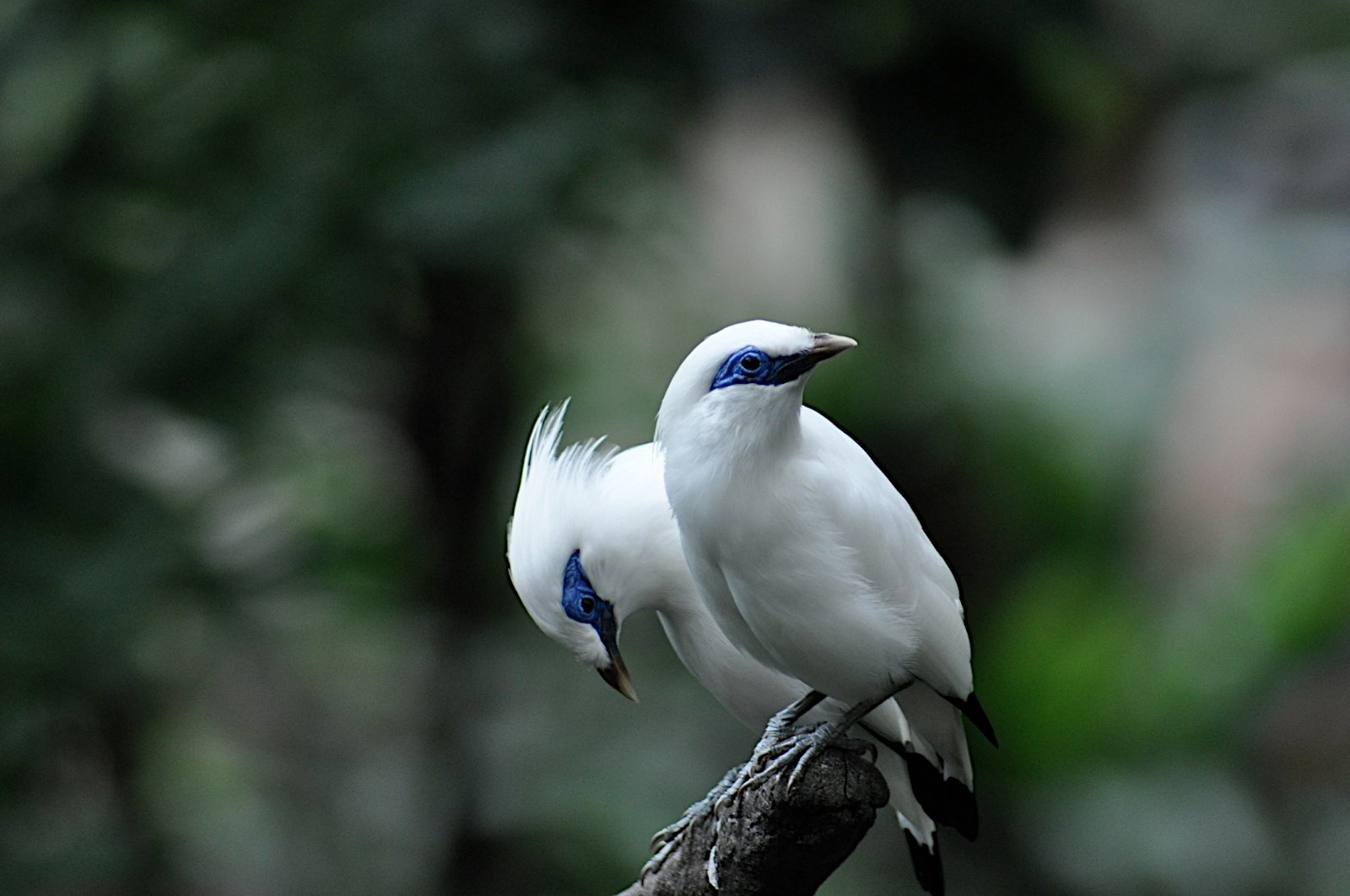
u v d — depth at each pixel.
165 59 11.11
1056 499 17.16
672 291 12.98
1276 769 17.86
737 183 16.78
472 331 11.69
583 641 6.63
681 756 11.63
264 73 10.73
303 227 9.71
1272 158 24.78
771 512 5.62
